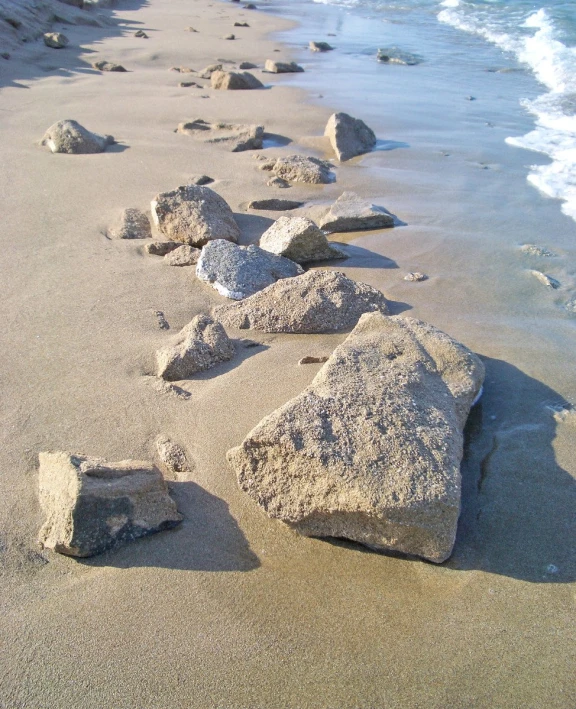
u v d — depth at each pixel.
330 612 2.21
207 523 2.55
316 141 7.70
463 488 2.71
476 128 8.10
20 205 5.56
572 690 1.98
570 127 7.97
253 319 3.88
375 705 1.95
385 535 2.37
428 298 4.26
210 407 3.13
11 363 3.49
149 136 7.62
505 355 3.60
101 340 3.70
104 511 2.41
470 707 1.94
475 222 5.45
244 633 2.15
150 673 2.04
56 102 8.95
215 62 12.29
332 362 2.94
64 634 2.16
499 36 14.02
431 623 2.17
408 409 2.66
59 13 14.34
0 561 2.42
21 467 2.82
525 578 2.32
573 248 4.95
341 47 13.95
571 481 2.71
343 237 5.28
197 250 4.69
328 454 2.44
